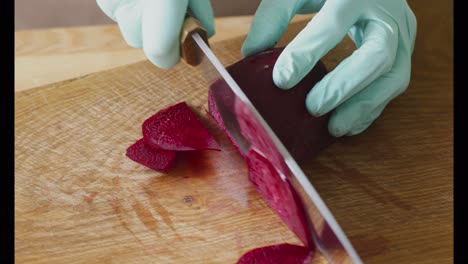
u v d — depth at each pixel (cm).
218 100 44
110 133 47
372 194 43
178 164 45
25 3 69
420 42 55
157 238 41
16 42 56
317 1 50
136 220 42
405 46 48
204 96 50
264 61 44
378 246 41
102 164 45
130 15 46
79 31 58
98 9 71
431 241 41
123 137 47
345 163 45
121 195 43
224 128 46
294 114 43
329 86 43
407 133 47
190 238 41
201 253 40
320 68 46
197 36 42
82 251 41
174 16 42
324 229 37
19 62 55
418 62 53
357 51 45
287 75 42
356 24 48
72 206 43
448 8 58
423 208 43
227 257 40
